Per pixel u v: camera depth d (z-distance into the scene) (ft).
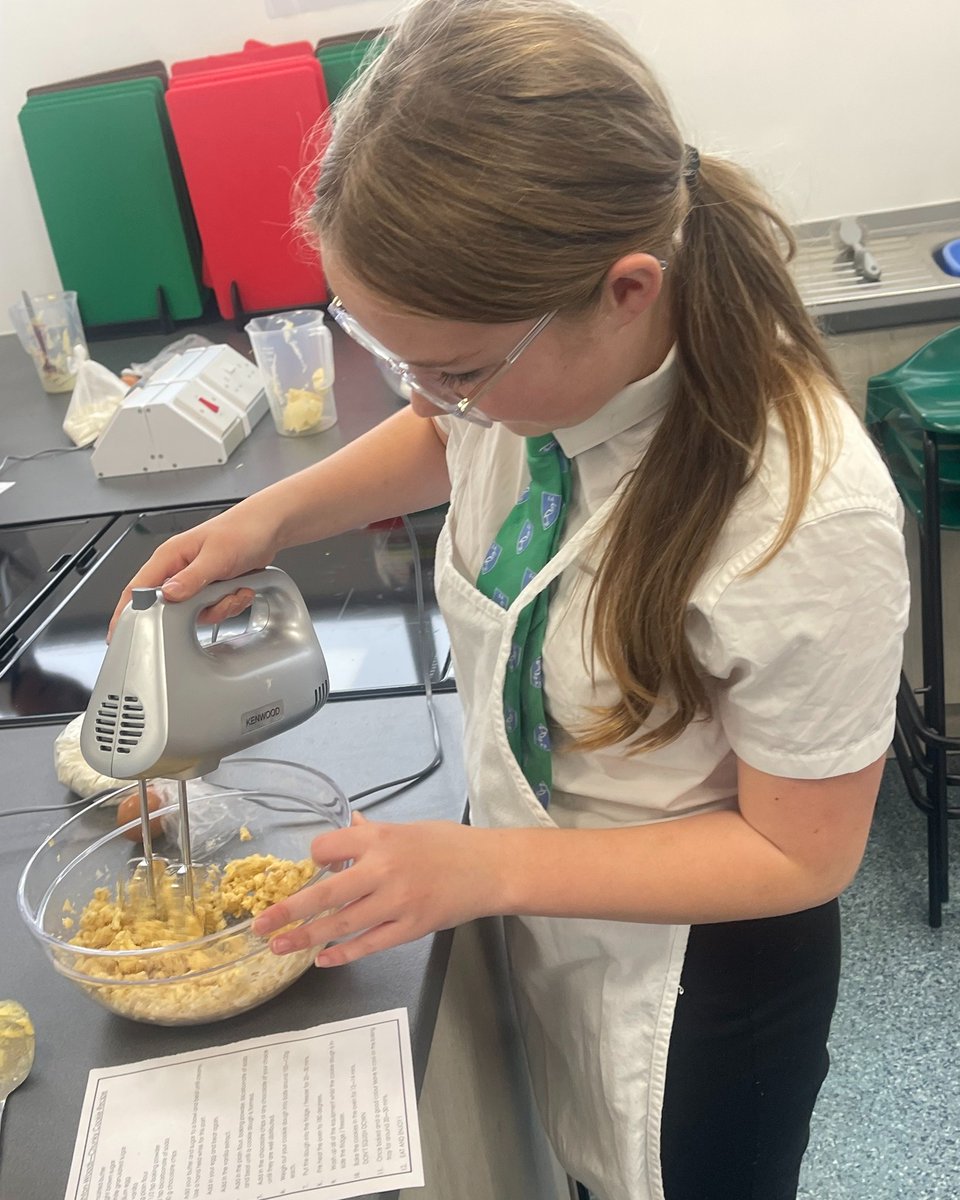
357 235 2.10
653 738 2.65
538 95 2.03
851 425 2.41
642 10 6.90
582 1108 3.34
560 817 2.97
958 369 5.92
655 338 2.46
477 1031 3.20
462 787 3.22
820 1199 5.05
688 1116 3.16
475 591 2.90
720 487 2.34
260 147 7.14
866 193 7.36
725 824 2.61
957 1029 5.81
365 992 2.56
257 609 2.86
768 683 2.37
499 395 2.32
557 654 2.72
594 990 3.11
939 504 6.15
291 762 3.03
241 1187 2.14
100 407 6.42
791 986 3.11
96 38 7.56
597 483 2.68
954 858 6.87
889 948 6.36
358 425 6.00
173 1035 2.50
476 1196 2.94
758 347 2.34
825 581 2.25
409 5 2.29
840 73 7.02
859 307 6.23
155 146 7.38
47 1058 2.47
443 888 2.38
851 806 2.50
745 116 7.18
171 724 2.39
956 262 6.46
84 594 4.58
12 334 8.61
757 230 2.41
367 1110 2.27
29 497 5.65
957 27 6.84
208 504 5.25
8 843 3.17
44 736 3.70
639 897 2.49
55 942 2.45
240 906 2.71
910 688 6.64
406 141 2.03
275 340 5.76
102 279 7.84
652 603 2.40
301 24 7.51
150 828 2.80
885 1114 5.40
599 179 2.08
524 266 2.06
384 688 3.77
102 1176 2.18
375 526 5.01
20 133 7.81
